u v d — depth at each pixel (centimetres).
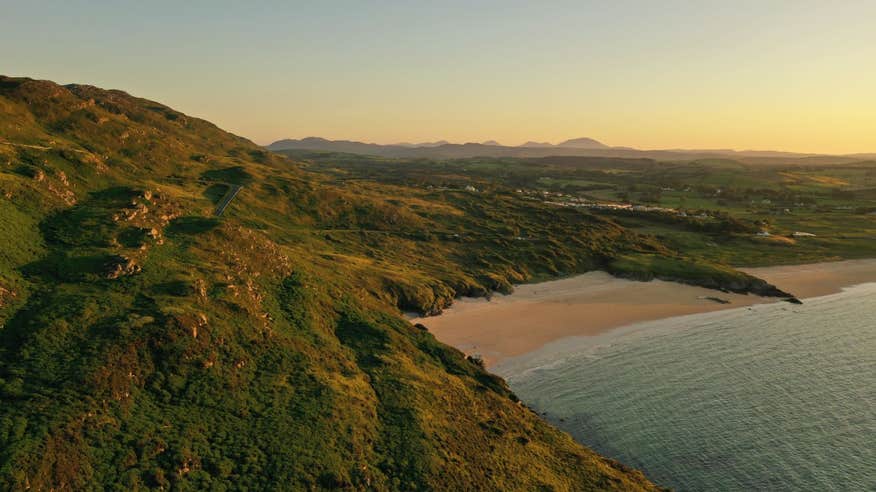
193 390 4575
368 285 9419
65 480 3397
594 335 9106
